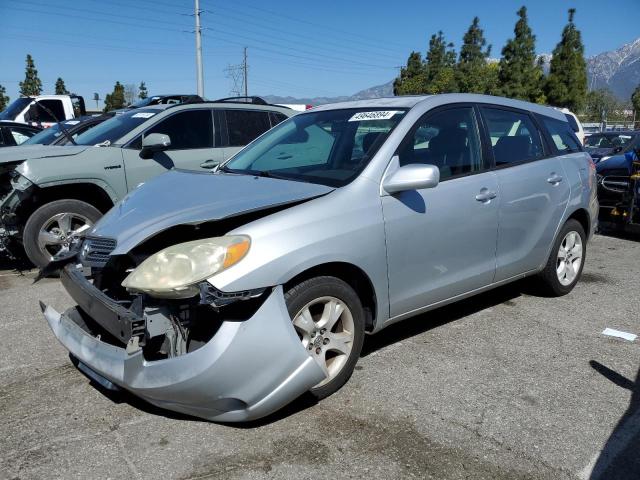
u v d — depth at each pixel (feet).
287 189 10.85
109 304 9.48
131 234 9.98
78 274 10.77
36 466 8.85
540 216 15.03
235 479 8.54
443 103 13.21
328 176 11.51
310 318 10.09
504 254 14.15
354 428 9.86
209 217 9.65
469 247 13.01
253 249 9.25
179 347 9.16
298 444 9.38
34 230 18.89
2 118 49.06
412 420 10.12
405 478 8.56
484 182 13.32
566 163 16.10
